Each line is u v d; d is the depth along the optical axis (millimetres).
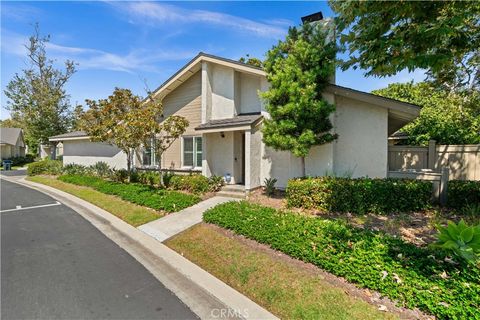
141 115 9734
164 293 3514
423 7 3596
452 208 6297
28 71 26047
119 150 15336
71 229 6477
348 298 3049
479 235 2361
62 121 25672
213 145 11414
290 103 7477
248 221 5285
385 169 8141
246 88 11203
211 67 11492
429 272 2957
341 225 4582
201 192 9945
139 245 5387
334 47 7613
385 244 3605
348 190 6258
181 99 12586
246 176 9250
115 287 3660
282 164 9562
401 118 8773
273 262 4027
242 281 3699
